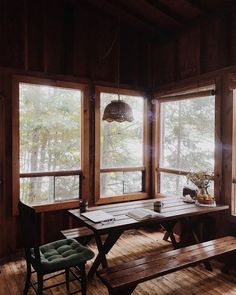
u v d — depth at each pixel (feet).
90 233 9.60
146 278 6.63
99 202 13.26
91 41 13.10
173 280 9.17
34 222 6.72
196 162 12.53
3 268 9.96
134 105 14.75
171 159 14.10
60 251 7.81
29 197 11.73
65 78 12.32
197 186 10.85
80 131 13.00
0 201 10.70
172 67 13.52
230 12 10.75
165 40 14.03
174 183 13.83
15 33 11.18
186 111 13.10
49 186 12.19
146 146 14.85
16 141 11.07
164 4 12.12
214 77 11.23
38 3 11.76
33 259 7.21
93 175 13.17
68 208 12.34
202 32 11.90
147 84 14.83
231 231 10.68
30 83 11.44
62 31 12.31
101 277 6.63
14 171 11.03
